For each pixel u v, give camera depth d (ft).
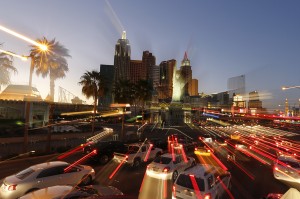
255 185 43.01
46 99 133.90
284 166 45.85
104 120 256.73
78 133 112.88
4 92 149.38
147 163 59.67
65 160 60.64
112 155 59.72
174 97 369.50
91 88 105.29
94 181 42.11
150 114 294.05
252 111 481.46
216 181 31.99
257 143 128.88
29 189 30.25
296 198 11.36
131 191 37.40
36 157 62.59
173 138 106.63
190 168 33.30
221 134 197.47
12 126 103.81
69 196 23.81
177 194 29.78
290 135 213.46
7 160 56.95
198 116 386.11
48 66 106.63
